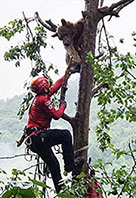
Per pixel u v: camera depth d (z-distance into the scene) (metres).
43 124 7.88
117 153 6.08
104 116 9.32
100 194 6.77
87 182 6.48
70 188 6.40
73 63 8.64
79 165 7.91
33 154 7.88
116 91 7.96
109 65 8.03
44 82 7.99
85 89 8.41
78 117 8.35
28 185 2.51
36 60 10.53
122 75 7.91
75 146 8.29
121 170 6.24
